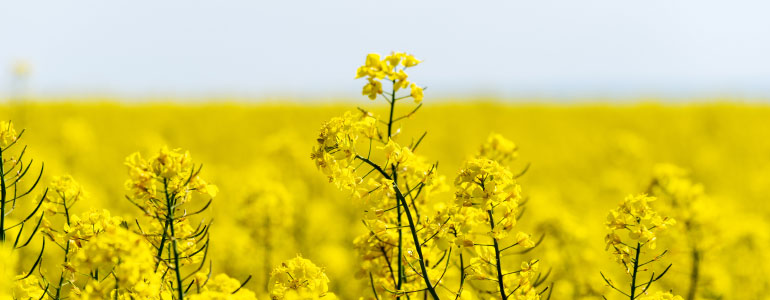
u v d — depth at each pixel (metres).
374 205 3.47
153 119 26.81
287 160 11.40
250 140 21.59
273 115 28.72
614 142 16.50
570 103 37.75
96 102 31.39
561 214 6.82
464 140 21.47
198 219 8.92
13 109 19.56
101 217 3.37
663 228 3.35
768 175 13.29
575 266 6.31
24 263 5.77
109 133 22.48
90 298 2.76
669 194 5.49
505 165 4.50
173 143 20.11
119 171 14.44
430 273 3.64
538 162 17.56
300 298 3.40
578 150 20.14
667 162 17.23
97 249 2.68
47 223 3.40
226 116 28.31
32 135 18.67
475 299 4.35
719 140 22.47
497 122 28.11
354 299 6.76
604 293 5.74
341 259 7.13
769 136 23.62
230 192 9.95
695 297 5.42
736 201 11.48
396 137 3.46
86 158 14.74
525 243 3.37
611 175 13.10
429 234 3.36
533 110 33.19
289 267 3.51
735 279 6.80
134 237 2.72
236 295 3.29
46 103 28.45
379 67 3.28
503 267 5.80
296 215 8.63
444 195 9.27
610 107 33.41
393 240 3.65
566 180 14.88
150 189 2.92
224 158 18.31
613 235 3.46
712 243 5.29
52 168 10.90
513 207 3.31
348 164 3.24
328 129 3.20
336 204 10.80
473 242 3.31
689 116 28.48
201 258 3.27
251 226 6.64
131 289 2.86
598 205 11.32
